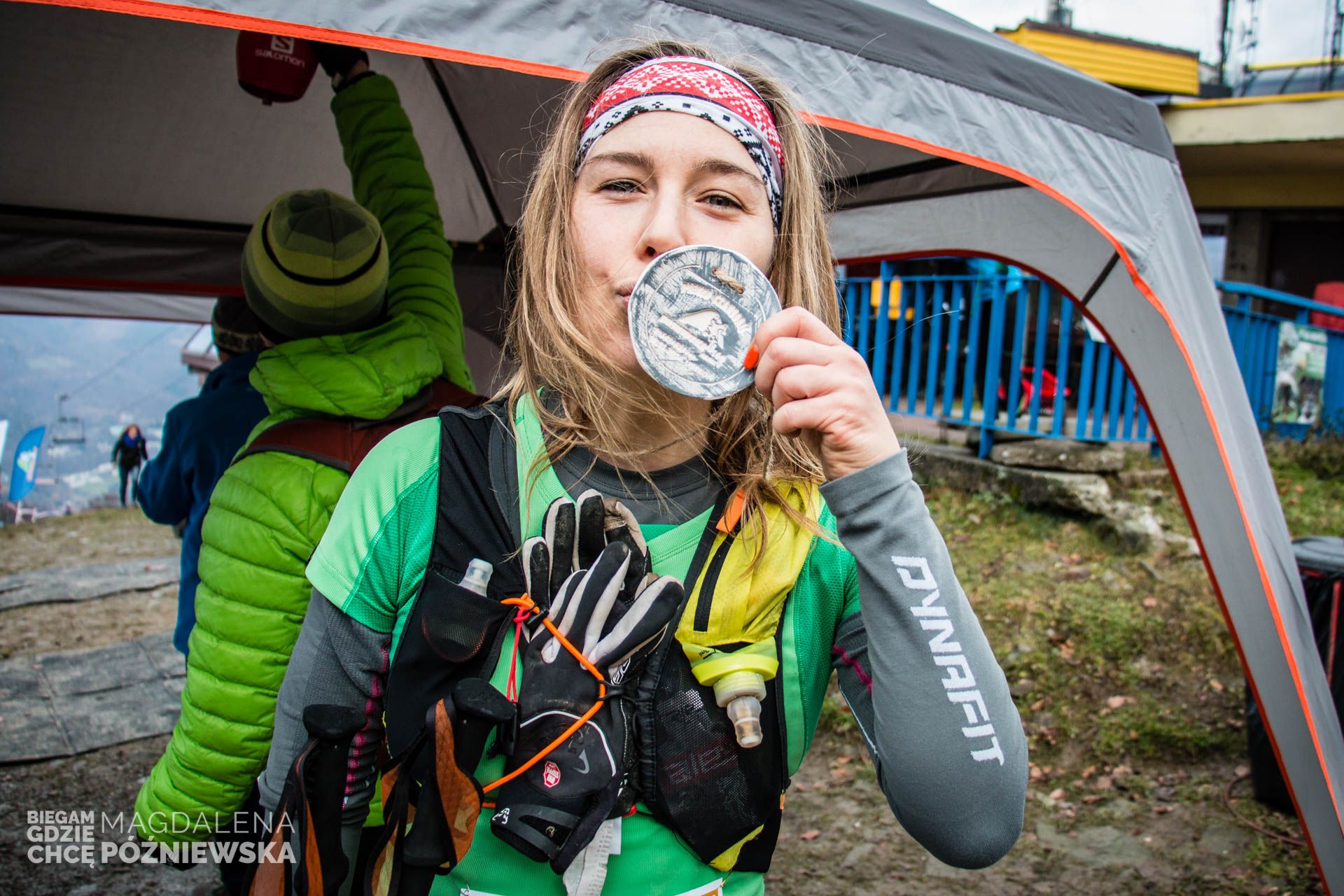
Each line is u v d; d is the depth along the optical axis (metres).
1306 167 9.68
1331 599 3.42
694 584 0.95
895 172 3.49
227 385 2.40
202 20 1.10
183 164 3.36
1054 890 3.15
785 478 1.02
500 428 1.04
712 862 0.95
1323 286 10.12
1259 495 2.65
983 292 6.98
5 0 2.47
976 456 6.61
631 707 0.91
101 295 5.52
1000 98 1.94
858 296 7.68
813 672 1.00
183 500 2.44
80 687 5.00
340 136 2.39
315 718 0.96
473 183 3.91
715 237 0.96
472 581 0.93
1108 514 5.59
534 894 0.93
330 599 0.99
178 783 1.63
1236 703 4.18
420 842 0.87
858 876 3.27
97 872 3.28
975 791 0.87
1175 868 3.23
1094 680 4.34
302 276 1.78
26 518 14.17
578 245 0.98
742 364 0.93
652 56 1.10
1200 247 2.58
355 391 1.64
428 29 1.25
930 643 0.87
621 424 1.01
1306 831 2.59
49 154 3.13
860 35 1.69
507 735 0.91
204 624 1.59
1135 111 2.30
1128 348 2.83
